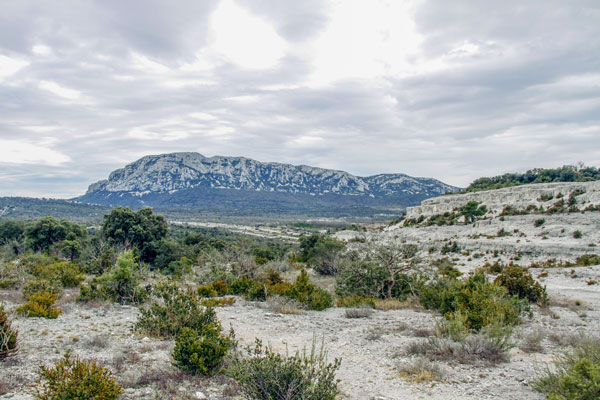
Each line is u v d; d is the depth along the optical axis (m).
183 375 7.96
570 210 55.00
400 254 22.86
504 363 9.12
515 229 56.41
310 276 41.09
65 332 11.44
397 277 23.00
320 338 12.12
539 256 44.00
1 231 63.56
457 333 10.44
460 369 8.68
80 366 6.37
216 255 38.47
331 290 28.00
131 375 7.78
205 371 7.97
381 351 10.52
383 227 97.81
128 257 19.34
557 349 10.37
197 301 12.37
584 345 8.38
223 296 22.88
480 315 11.87
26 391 6.67
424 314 16.77
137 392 6.96
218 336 9.37
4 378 7.09
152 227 60.97
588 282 29.98
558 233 49.47
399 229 81.06
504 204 69.62
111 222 58.53
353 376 8.42
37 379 7.28
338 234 80.75
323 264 41.81
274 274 31.70
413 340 11.62
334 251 42.03
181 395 6.89
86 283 26.61
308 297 19.23
